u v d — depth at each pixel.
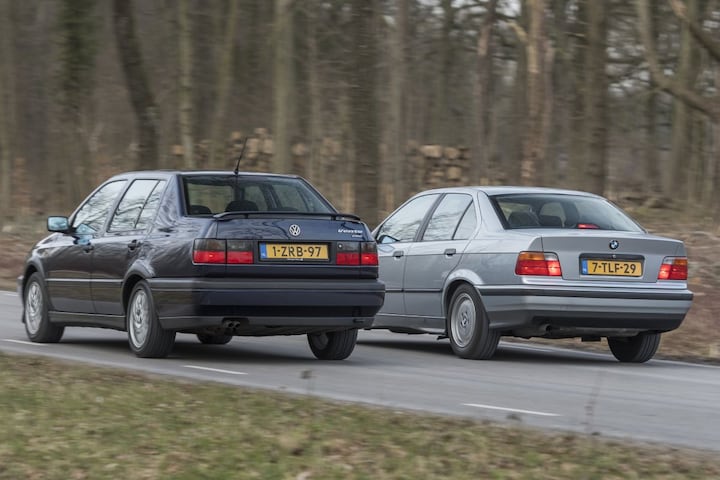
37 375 28.80
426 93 135.00
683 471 18.58
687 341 43.62
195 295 32.75
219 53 107.88
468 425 22.42
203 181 35.28
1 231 95.69
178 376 30.41
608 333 36.41
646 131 130.88
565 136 119.69
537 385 30.91
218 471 17.94
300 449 19.41
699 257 60.59
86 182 95.81
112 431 20.97
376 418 22.97
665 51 114.00
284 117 84.88
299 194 35.91
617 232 36.81
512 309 35.94
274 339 43.22
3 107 103.94
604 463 18.81
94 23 91.94
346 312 34.16
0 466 18.42
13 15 105.75
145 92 90.44
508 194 38.66
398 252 41.00
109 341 40.72
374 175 64.50
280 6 85.12
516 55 124.44
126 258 35.47
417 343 43.75
